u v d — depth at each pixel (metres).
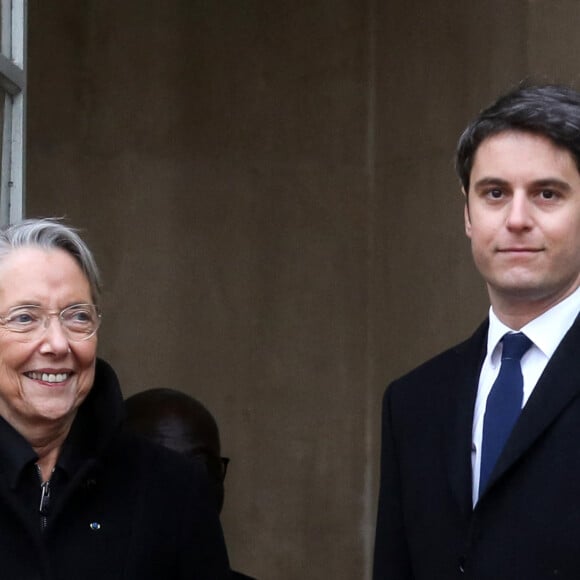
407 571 5.18
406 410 5.16
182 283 11.27
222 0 11.46
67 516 4.93
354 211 11.45
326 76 11.47
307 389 11.36
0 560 4.80
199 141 11.38
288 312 11.39
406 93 11.02
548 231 4.65
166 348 11.20
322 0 11.48
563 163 4.65
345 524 11.28
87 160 11.17
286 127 11.46
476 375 5.00
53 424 4.91
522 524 4.59
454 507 4.83
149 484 5.10
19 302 4.80
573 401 4.67
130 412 7.00
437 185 10.60
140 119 11.29
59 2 11.16
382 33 11.30
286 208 11.45
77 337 4.89
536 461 4.63
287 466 11.30
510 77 9.77
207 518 5.17
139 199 11.23
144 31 11.32
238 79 11.45
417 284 10.81
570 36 9.14
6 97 6.91
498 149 4.70
